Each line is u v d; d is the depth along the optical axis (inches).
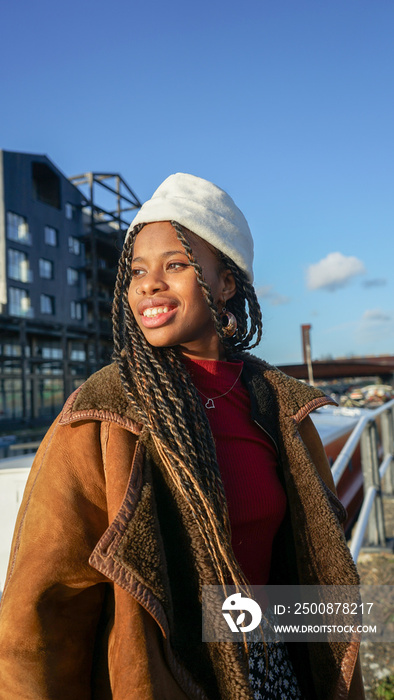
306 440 45.7
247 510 36.2
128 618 28.2
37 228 1284.4
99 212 1430.9
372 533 157.6
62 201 1378.0
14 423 1073.5
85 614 31.1
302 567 38.9
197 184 37.5
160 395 32.6
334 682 37.7
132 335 35.2
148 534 29.0
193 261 34.6
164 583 28.7
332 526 38.8
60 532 29.6
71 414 31.8
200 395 37.7
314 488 39.4
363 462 158.2
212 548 31.0
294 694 38.9
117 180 1433.3
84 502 30.8
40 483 31.0
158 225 35.9
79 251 1437.0
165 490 32.1
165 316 34.9
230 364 40.1
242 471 37.0
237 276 40.0
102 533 31.0
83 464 31.2
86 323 1444.4
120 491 30.1
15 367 1196.5
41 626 28.4
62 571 29.2
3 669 27.8
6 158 1214.3
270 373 43.0
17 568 29.4
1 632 28.5
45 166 1332.4
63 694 28.8
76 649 30.1
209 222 36.1
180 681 29.0
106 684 31.3
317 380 1927.9
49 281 1307.8
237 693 29.4
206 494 31.6
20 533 30.4
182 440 31.5
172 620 29.1
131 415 32.3
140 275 36.4
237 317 42.8
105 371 34.8
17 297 1212.5
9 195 1208.2
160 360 35.1
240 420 39.1
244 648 31.7
